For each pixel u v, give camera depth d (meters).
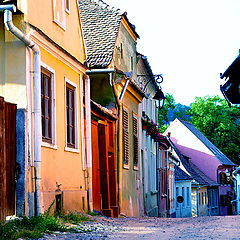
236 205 86.88
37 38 15.56
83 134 20.45
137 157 32.91
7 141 13.97
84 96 21.02
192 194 66.31
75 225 15.98
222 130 98.19
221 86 16.12
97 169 23.44
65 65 18.59
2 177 12.70
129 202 29.39
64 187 17.84
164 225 19.62
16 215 14.22
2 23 14.80
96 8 28.45
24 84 14.63
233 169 87.81
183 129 82.12
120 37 28.39
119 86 26.84
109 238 13.45
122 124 27.94
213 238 13.10
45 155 16.02
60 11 18.36
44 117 16.45
